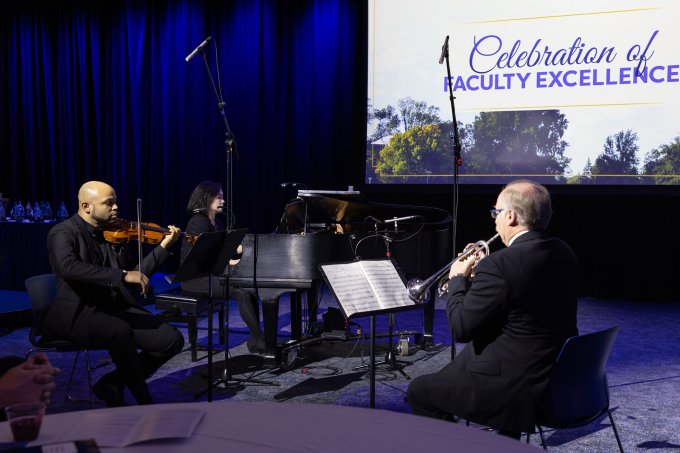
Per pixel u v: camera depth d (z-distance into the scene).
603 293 6.81
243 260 3.98
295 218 4.97
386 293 2.80
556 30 6.60
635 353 4.55
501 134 6.84
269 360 4.05
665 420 3.23
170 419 1.37
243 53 7.74
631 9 6.37
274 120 7.71
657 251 6.61
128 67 8.20
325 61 7.43
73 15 8.28
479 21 6.84
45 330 3.35
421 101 7.08
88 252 3.35
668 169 6.35
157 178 8.18
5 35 8.52
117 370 3.15
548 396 2.15
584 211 6.80
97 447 1.18
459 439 1.30
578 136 6.60
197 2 7.85
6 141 8.62
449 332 5.21
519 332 2.20
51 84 8.40
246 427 1.35
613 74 6.46
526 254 2.21
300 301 4.59
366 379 3.95
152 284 7.02
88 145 8.36
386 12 7.14
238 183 7.88
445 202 7.24
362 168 7.36
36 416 1.27
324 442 1.27
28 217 7.11
